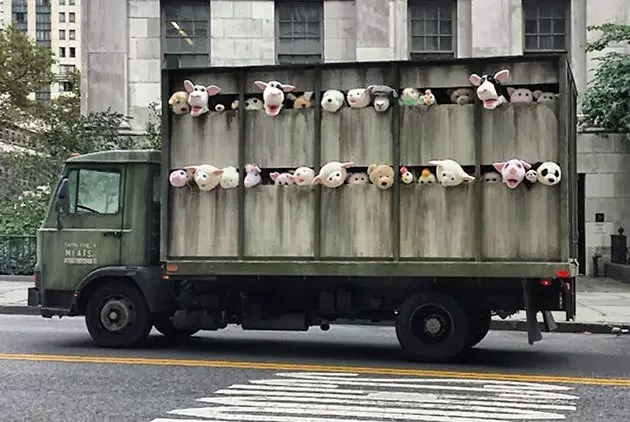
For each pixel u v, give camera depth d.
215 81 9.61
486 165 8.87
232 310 9.98
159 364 8.98
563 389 7.60
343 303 9.52
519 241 8.74
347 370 8.63
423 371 8.58
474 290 9.19
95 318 10.20
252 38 21.38
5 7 137.62
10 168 23.05
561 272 8.56
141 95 21.62
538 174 8.62
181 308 10.00
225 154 9.54
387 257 9.07
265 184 9.43
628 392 7.47
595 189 20.45
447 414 6.47
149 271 9.99
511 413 6.53
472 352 10.16
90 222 10.21
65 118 23.83
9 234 20.98
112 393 7.36
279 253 9.36
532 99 8.79
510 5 20.69
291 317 9.71
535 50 20.78
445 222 8.93
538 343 11.24
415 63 9.07
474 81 8.77
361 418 6.34
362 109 9.17
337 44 21.33
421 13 21.12
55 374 8.33
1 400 7.06
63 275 10.25
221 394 7.30
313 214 9.27
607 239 20.42
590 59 19.14
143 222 10.06
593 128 20.05
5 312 15.02
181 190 9.64
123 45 21.53
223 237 9.52
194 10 21.64
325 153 9.27
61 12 146.38
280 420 6.27
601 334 12.38
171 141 9.67
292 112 9.37
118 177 10.20
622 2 20.27
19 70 37.03
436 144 8.99
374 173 9.06
